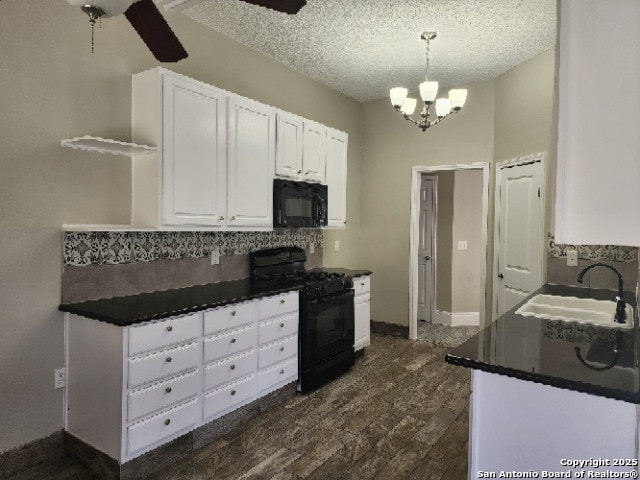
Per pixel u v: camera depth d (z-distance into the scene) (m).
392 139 4.99
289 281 3.42
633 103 0.74
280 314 3.05
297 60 3.93
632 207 0.74
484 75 4.26
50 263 2.38
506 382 1.52
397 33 3.37
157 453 2.28
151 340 2.21
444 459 2.41
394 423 2.83
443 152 4.65
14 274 2.26
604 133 0.75
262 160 3.22
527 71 3.86
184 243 3.09
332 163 4.06
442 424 2.82
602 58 0.75
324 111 4.61
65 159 2.44
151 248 2.87
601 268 3.19
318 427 2.77
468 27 3.25
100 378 2.21
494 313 4.30
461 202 5.75
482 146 4.42
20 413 2.30
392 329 5.06
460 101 3.18
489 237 4.38
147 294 2.79
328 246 4.74
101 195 2.59
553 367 1.45
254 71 3.71
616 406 1.35
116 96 2.64
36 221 2.33
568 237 0.78
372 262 5.17
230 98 2.95
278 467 2.32
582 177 0.77
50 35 2.36
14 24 2.23
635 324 2.07
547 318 2.21
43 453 2.37
